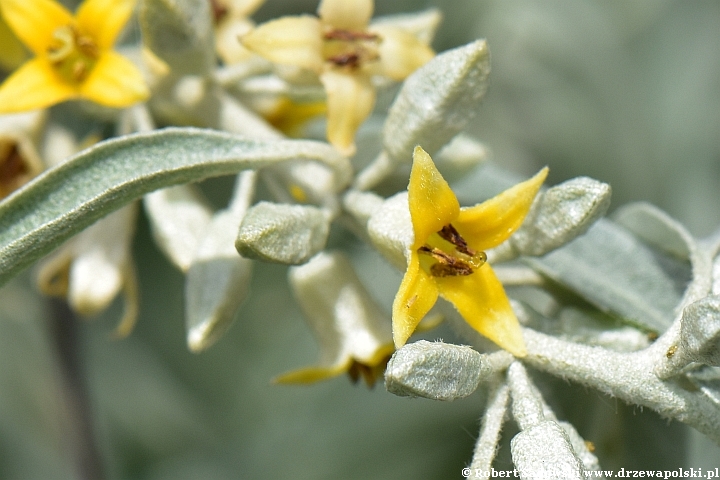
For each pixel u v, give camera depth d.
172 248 0.10
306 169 0.10
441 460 0.13
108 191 0.09
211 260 0.09
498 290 0.08
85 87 0.10
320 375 0.10
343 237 0.13
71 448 0.12
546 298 0.11
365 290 0.10
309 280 0.10
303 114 0.11
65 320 0.12
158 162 0.09
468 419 0.13
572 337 0.09
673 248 0.10
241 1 0.10
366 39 0.10
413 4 0.13
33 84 0.10
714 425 0.08
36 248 0.09
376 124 0.11
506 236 0.08
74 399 0.12
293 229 0.09
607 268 0.10
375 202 0.09
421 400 0.13
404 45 0.10
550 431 0.08
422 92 0.09
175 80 0.10
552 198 0.09
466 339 0.09
